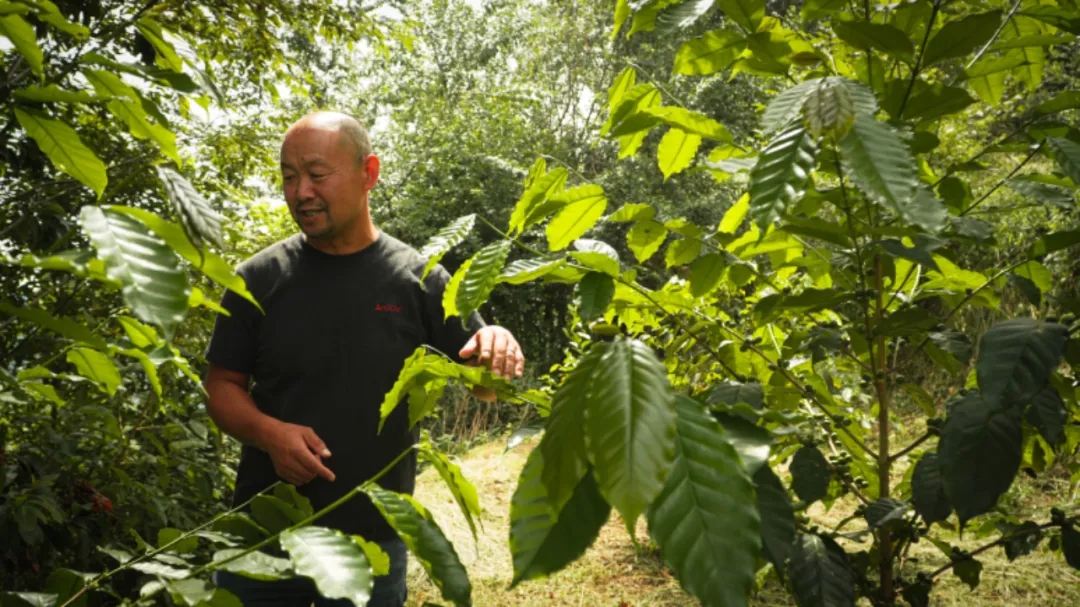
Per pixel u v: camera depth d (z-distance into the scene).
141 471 2.90
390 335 1.94
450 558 0.78
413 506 0.83
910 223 0.68
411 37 5.56
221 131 4.09
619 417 0.61
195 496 3.21
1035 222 5.18
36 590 2.38
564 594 3.80
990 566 3.52
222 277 0.66
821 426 1.28
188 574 0.83
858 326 1.22
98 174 0.74
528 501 0.69
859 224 1.02
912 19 1.06
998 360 0.80
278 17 4.86
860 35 0.95
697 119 1.03
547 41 15.91
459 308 0.89
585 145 14.77
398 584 1.95
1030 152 1.08
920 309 1.05
